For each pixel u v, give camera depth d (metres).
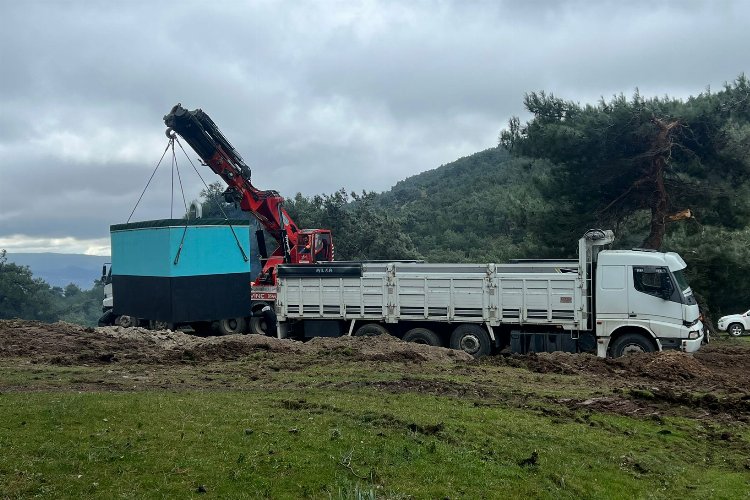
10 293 66.06
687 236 27.61
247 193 23.84
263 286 23.06
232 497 6.29
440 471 7.40
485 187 79.00
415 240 64.44
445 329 18.91
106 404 8.81
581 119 26.41
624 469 8.58
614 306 17.03
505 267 17.95
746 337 28.97
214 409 9.02
